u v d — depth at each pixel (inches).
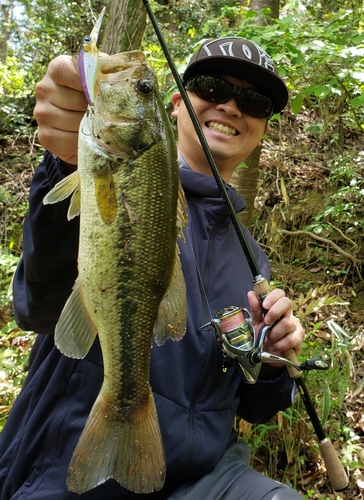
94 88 45.3
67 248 56.3
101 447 50.1
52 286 59.2
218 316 64.9
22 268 69.2
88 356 62.1
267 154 248.4
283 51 122.7
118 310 48.9
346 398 136.3
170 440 60.6
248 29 130.0
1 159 248.1
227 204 73.1
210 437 64.5
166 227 49.6
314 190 224.2
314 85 134.6
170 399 61.7
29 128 267.6
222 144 83.0
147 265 49.0
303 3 243.9
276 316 67.6
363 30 136.8
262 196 223.9
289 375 74.6
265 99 83.6
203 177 76.1
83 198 46.9
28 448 62.5
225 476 65.9
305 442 122.5
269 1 176.7
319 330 162.1
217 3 277.0
